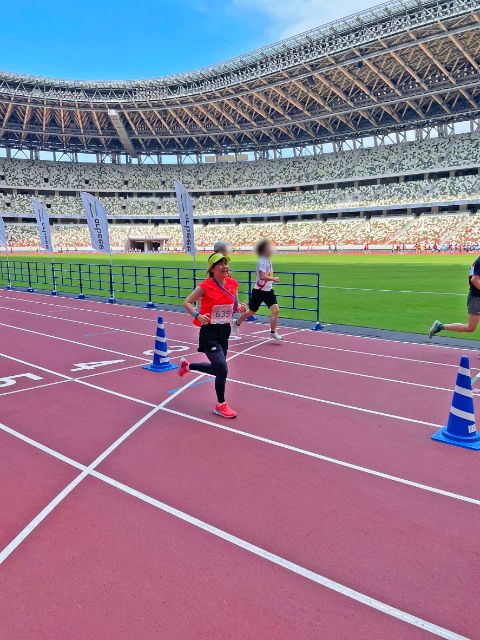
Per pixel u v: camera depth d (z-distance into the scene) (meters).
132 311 16.94
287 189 79.50
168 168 87.62
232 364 9.35
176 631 2.93
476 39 44.97
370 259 48.66
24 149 80.81
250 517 4.14
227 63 58.88
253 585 3.32
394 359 9.65
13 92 62.91
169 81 65.50
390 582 3.34
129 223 83.62
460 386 5.69
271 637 2.88
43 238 23.06
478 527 3.99
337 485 4.69
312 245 68.19
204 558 3.62
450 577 3.39
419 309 16.16
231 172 84.75
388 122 66.69
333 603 3.15
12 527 4.02
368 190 70.69
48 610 3.11
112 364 9.45
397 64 51.41
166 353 9.05
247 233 76.62
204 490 4.60
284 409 6.83
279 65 54.12
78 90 68.50
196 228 81.75
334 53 49.28
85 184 83.62
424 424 6.27
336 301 18.38
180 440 5.77
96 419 6.47
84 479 4.83
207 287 6.20
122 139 79.12
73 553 3.68
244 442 5.70
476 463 5.15
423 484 4.71
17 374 8.72
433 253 56.34
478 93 56.00
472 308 8.63
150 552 3.69
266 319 14.76
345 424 6.26
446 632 2.92
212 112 69.88
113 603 3.17
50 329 13.43
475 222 58.50
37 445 5.64
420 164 66.94
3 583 3.37
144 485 4.70
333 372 8.73
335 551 3.68
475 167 61.66
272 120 69.88
